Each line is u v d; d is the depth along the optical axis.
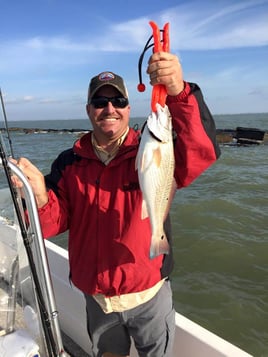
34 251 1.73
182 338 2.33
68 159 2.23
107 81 2.05
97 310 2.17
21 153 27.66
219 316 5.12
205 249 7.27
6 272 1.96
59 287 3.12
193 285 5.89
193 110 1.77
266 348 4.52
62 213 2.15
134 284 2.03
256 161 19.83
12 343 1.70
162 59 1.62
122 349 2.25
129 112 2.18
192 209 10.09
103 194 2.07
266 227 8.53
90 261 2.11
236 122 78.06
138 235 2.00
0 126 2.03
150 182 1.76
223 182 14.03
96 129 2.13
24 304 1.88
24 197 1.68
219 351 2.13
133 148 2.07
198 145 1.80
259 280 6.02
